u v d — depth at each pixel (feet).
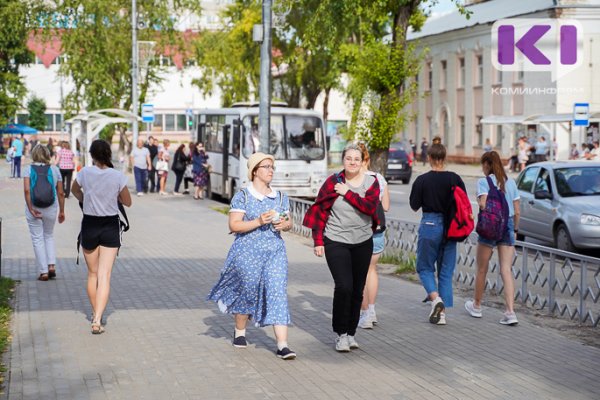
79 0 143.54
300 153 88.94
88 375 23.15
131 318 31.04
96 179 28.63
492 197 30.27
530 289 34.32
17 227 63.67
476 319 31.37
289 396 21.27
